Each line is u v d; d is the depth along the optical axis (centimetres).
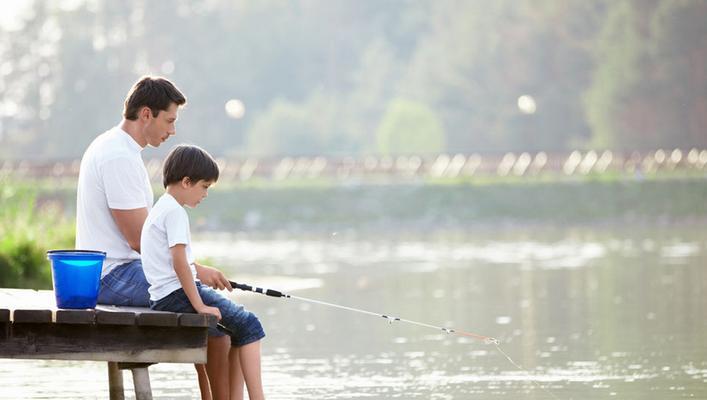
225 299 2011
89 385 2764
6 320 1933
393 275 6303
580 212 13212
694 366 3008
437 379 2861
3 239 4816
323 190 13962
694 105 19538
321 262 7512
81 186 2147
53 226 5550
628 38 19888
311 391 2697
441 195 13762
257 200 13875
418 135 19800
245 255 8419
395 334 3794
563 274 6181
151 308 2020
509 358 3050
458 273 6412
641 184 13338
